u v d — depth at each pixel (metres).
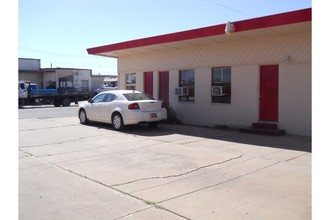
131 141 10.96
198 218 4.79
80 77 48.03
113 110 13.46
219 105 14.17
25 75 46.97
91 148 9.94
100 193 5.93
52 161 8.40
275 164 7.75
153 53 17.02
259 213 4.94
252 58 12.96
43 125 15.12
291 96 11.91
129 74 18.61
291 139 10.96
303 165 7.63
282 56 12.07
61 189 6.18
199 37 12.84
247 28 11.25
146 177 6.88
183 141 10.84
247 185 6.25
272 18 10.62
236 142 10.55
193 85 15.29
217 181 6.54
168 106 15.56
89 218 4.85
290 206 5.20
